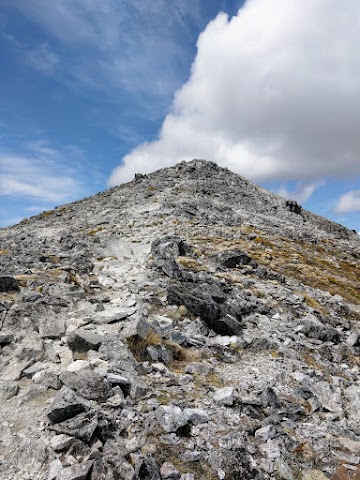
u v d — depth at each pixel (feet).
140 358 45.60
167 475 27.37
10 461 27.12
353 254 179.93
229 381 44.65
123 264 96.43
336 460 32.60
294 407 40.19
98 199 255.09
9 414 32.27
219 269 95.86
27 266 81.71
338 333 69.05
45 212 248.11
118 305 62.49
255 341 57.98
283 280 97.81
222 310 64.28
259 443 33.27
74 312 56.24
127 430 31.60
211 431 33.27
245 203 239.50
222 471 28.63
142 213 181.78
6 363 40.52
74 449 28.25
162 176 280.72
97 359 42.45
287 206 269.03
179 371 45.19
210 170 301.43
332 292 102.68
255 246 137.69
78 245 110.73
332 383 48.83
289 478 29.71
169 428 32.07
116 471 26.40
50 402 33.99
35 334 47.57
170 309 63.82
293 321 69.87
